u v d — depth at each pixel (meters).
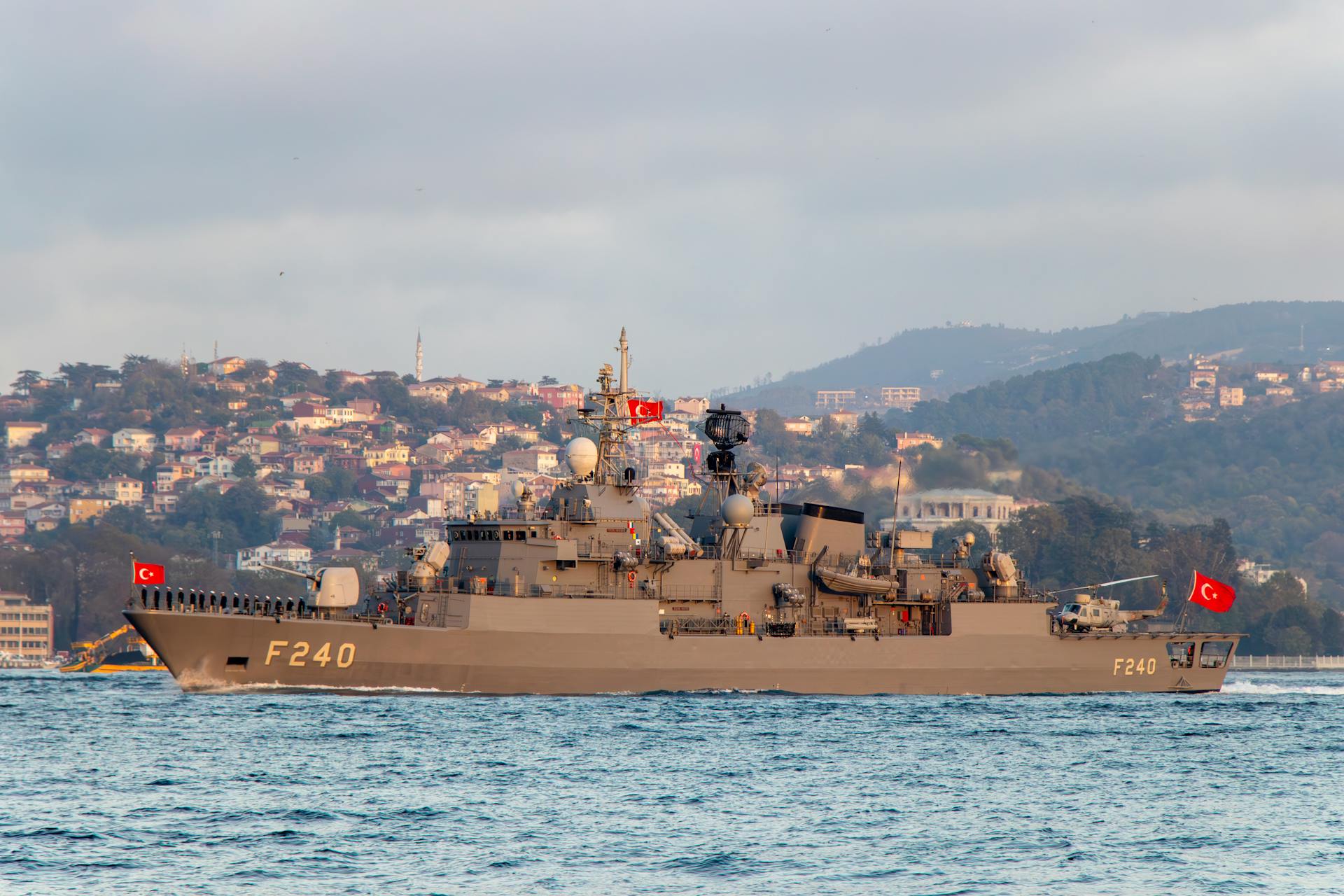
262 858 156.62
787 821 178.25
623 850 162.12
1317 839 173.00
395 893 144.12
